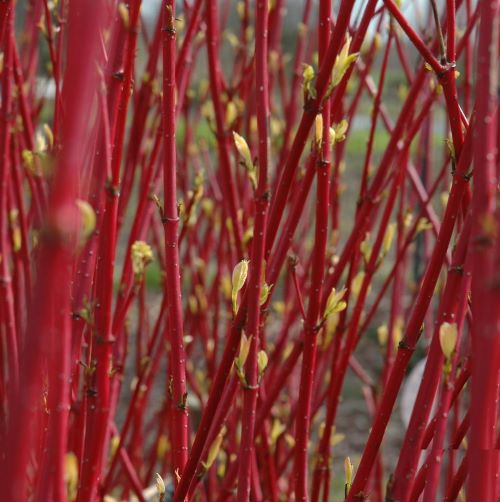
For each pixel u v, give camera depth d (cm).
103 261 103
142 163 170
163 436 236
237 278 104
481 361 68
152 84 166
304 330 119
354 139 895
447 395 85
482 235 67
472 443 71
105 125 99
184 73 166
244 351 99
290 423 195
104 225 103
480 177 70
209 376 219
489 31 69
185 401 115
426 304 95
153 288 532
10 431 59
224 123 162
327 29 107
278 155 216
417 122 150
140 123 167
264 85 107
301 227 261
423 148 239
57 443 74
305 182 118
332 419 159
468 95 172
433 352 89
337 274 143
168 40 106
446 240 93
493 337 67
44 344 57
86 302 98
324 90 100
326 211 112
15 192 151
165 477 212
